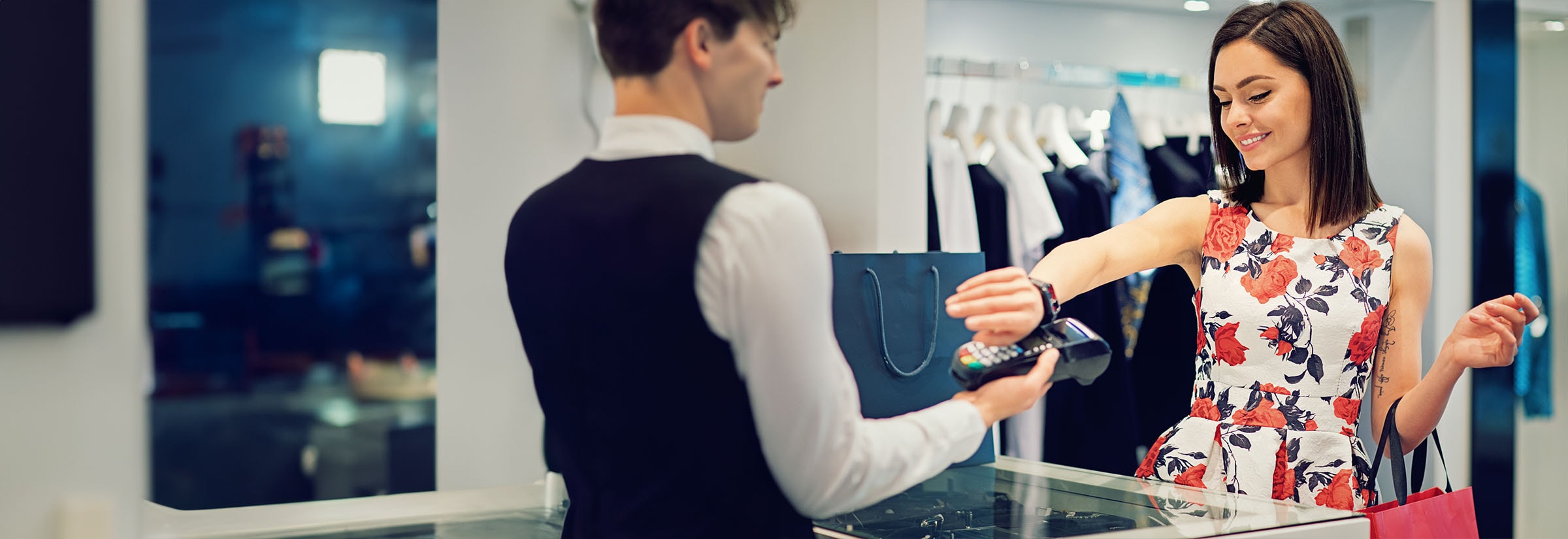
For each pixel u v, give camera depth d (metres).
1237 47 1.55
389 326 5.46
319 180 5.43
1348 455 1.51
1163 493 1.50
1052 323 1.17
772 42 0.95
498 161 2.28
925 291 1.80
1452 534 1.43
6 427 0.75
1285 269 1.57
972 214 2.61
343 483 5.36
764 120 2.25
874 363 1.76
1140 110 3.07
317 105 5.44
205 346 5.38
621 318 0.88
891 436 0.91
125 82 0.78
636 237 0.86
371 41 5.42
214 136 5.41
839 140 2.10
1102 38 3.09
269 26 5.39
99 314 0.77
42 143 0.73
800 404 0.83
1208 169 2.93
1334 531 1.31
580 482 0.98
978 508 1.44
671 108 0.91
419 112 5.48
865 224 2.04
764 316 0.81
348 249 5.47
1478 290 2.62
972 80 2.98
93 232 0.76
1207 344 1.64
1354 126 1.54
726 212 0.82
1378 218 1.57
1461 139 2.61
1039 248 2.66
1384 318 1.59
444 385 2.28
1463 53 2.62
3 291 0.72
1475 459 2.64
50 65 0.73
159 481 5.24
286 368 5.42
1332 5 2.69
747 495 0.90
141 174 0.79
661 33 0.87
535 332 0.97
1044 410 2.74
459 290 2.28
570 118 2.31
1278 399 1.55
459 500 1.78
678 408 0.88
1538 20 2.95
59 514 0.77
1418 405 1.51
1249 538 1.26
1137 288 2.84
